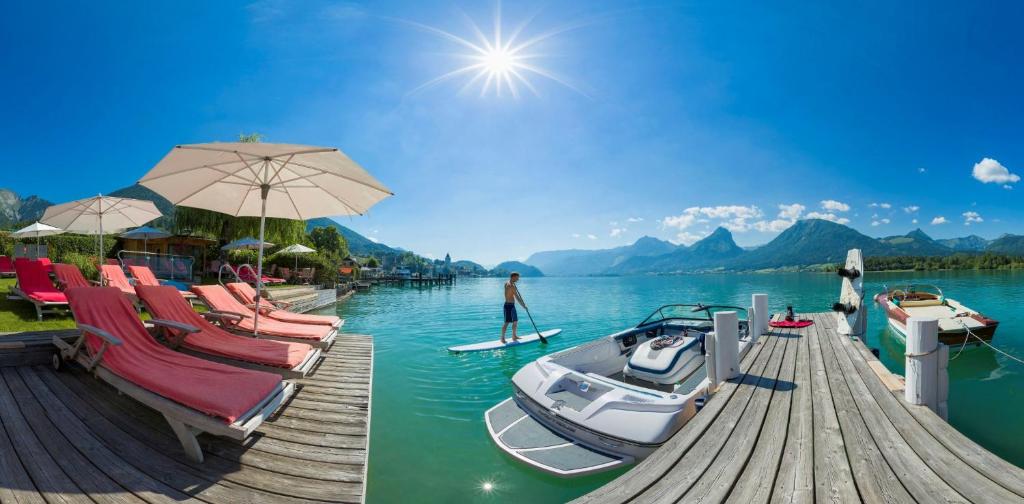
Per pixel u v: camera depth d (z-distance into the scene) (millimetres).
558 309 19016
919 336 4078
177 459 3000
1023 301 19812
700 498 2445
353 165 4898
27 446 3012
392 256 128500
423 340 10500
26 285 8000
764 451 3072
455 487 3725
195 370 3682
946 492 2490
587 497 2475
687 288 40000
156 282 10156
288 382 3957
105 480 2652
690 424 3602
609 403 4309
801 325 8914
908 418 3727
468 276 146500
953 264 61344
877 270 66188
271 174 5668
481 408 5652
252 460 3086
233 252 22875
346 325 13172
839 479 2656
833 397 4352
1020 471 2734
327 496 2686
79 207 8609
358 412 4180
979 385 7414
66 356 4480
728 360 5039
